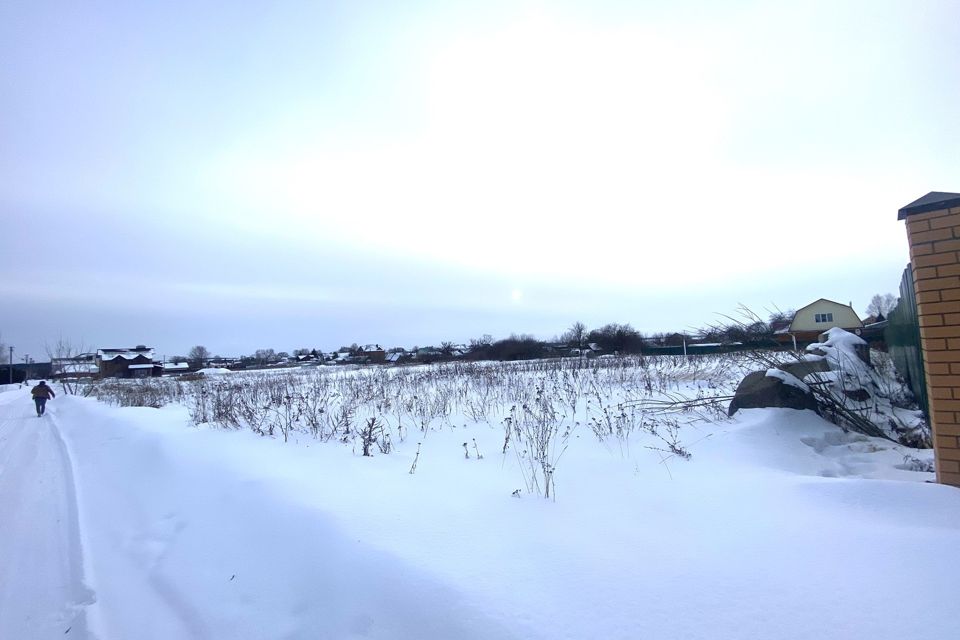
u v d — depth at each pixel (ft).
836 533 10.53
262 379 72.95
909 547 9.62
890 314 30.32
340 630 9.05
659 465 17.19
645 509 12.99
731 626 7.78
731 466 16.43
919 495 11.82
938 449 12.59
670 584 8.99
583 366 61.11
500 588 9.01
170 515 16.76
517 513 12.92
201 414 35.70
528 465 18.12
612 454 19.12
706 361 50.85
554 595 8.78
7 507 20.26
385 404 35.27
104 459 28.02
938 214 12.66
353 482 16.03
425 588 9.16
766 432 19.29
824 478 13.96
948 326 12.47
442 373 63.62
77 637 10.81
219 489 16.96
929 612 7.76
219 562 12.71
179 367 242.58
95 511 19.15
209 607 11.03
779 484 13.78
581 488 15.11
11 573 14.05
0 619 11.69
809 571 9.13
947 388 12.48
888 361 32.58
